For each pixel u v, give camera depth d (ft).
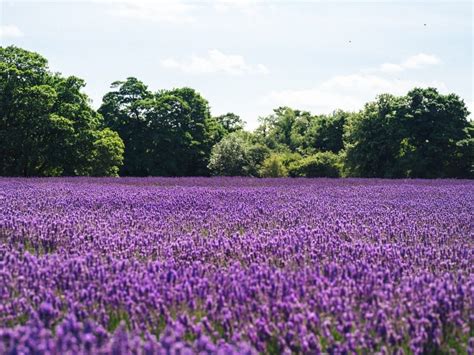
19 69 164.04
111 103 226.99
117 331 13.14
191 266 21.36
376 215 40.50
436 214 40.96
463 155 179.01
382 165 188.44
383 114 188.65
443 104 181.78
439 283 18.65
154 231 31.65
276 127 304.50
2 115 158.61
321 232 30.35
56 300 17.56
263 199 53.98
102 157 170.40
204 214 40.01
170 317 16.17
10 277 19.77
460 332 16.49
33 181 88.12
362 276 20.57
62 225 31.83
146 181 95.40
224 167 200.23
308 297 17.85
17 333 12.87
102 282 19.65
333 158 187.73
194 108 237.25
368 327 15.88
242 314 16.67
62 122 158.20
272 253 25.66
